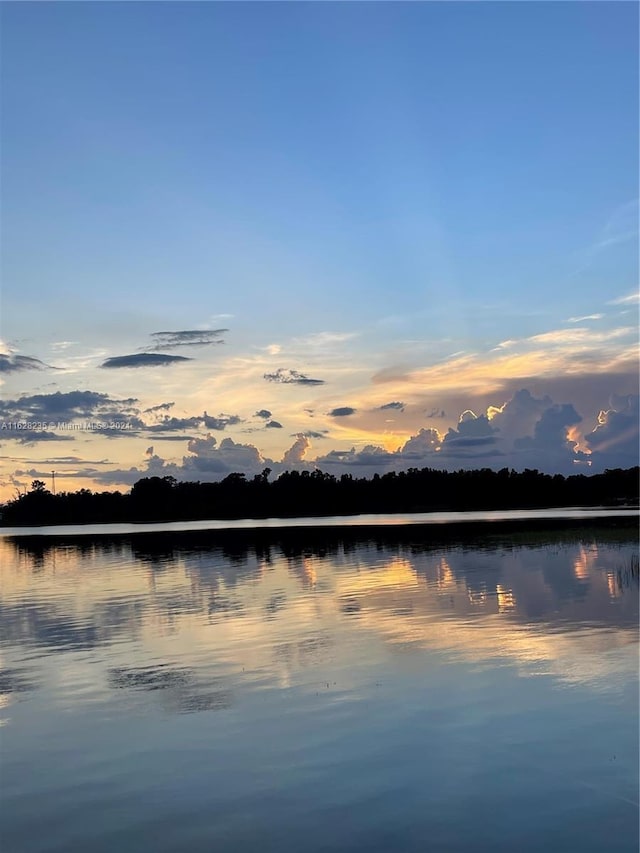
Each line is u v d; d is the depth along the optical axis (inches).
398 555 2098.9
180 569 1946.4
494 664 800.3
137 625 1140.5
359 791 513.3
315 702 698.2
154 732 639.8
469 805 488.1
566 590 1305.4
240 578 1679.4
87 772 564.1
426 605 1202.0
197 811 495.2
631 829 453.7
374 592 1371.8
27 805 513.3
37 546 3272.6
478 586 1390.3
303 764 559.8
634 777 518.0
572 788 505.4
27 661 923.4
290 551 2383.1
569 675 748.6
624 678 731.4
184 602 1347.2
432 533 3093.0
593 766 536.4
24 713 708.7
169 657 908.0
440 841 446.9
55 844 459.8
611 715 631.8
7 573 2057.1
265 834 462.6
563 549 2108.8
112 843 458.6
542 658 817.5
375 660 842.2
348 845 446.6
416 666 807.1
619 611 1083.3
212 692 747.4
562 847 437.1
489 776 527.8
